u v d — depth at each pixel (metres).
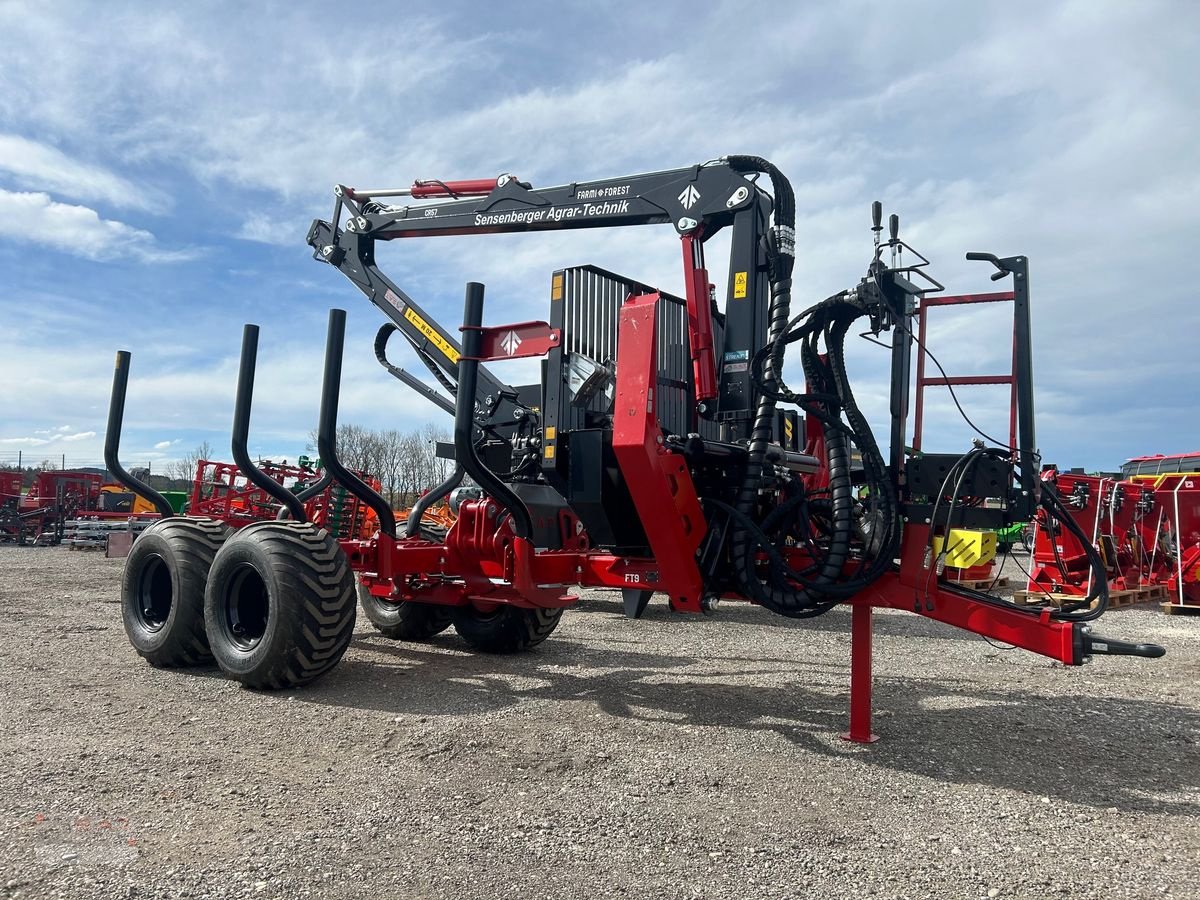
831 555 3.99
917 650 6.66
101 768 3.44
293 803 3.10
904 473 4.08
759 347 5.03
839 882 2.54
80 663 5.58
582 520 4.59
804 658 6.11
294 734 3.98
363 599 6.93
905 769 3.61
